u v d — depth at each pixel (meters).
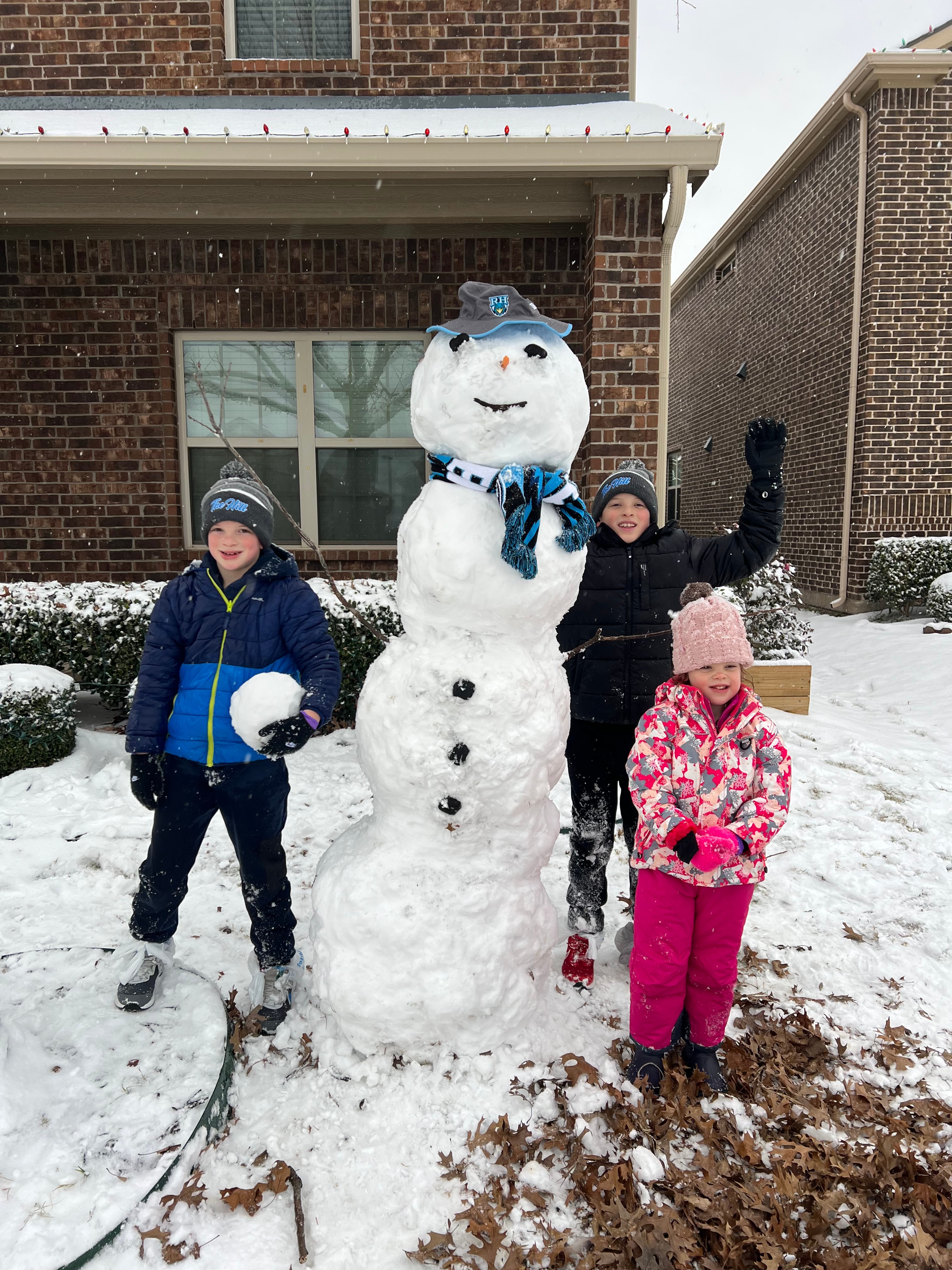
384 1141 2.02
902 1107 2.18
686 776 2.18
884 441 10.73
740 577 2.74
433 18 6.24
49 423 6.70
